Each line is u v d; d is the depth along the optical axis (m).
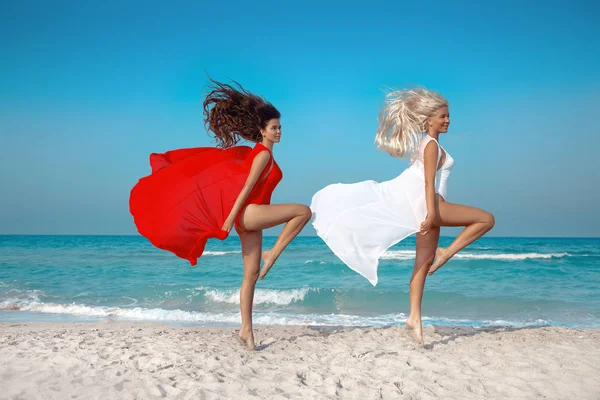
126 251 33.12
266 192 4.74
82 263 23.12
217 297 12.63
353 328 6.70
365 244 4.62
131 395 3.49
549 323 9.48
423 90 4.89
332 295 12.59
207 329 6.90
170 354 4.57
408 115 4.92
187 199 4.64
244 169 4.72
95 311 10.53
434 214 4.61
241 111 4.77
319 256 27.89
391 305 11.61
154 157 5.05
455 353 4.92
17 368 4.06
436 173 4.89
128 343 5.14
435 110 4.83
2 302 11.73
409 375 4.16
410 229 4.68
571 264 21.66
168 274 18.22
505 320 9.84
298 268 20.02
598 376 4.18
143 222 4.70
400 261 22.45
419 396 3.70
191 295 12.87
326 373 4.19
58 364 4.20
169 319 9.75
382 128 5.08
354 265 4.55
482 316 10.34
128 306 11.73
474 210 4.71
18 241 57.25
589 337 5.77
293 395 3.59
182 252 4.71
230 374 4.02
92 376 3.88
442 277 16.94
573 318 10.06
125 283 15.41
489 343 5.37
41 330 7.07
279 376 4.04
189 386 3.68
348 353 4.88
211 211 4.62
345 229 4.68
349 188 4.99
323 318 9.89
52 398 3.42
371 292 12.80
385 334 5.92
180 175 4.75
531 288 14.18
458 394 3.74
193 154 5.10
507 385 3.93
